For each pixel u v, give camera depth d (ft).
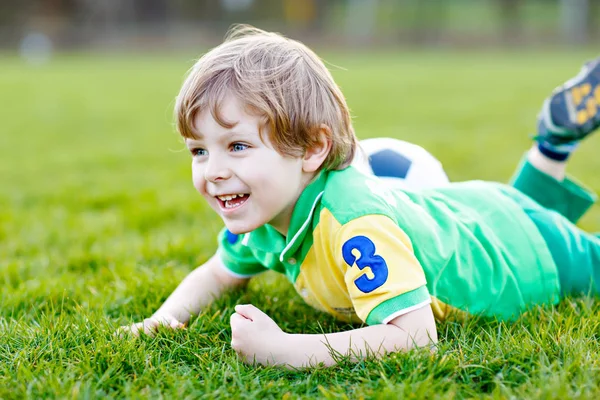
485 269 7.05
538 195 9.02
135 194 15.47
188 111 5.97
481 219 7.48
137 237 11.67
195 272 7.98
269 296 8.18
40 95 45.24
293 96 6.02
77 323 7.13
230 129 5.85
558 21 110.93
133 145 24.75
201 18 115.55
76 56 90.22
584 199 9.04
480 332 6.67
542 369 5.65
